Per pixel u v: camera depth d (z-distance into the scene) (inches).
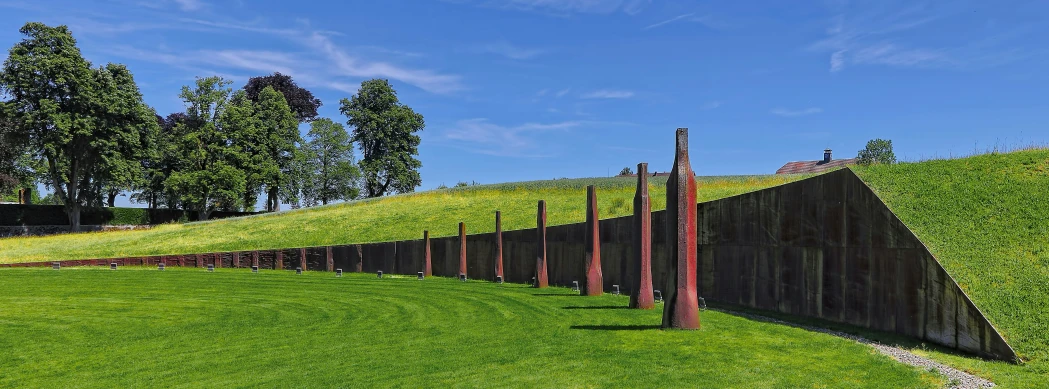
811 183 705.6
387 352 554.3
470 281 1255.5
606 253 1050.1
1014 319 510.3
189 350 591.5
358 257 1566.2
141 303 930.1
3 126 2445.9
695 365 468.4
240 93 3122.5
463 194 2292.1
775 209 767.7
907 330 570.6
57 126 2402.8
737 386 414.0
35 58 2438.5
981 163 791.7
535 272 1182.9
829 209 676.7
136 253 1862.7
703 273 910.4
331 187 3624.5
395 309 838.5
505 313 768.3
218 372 498.6
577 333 606.5
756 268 801.6
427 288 1098.7
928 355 503.2
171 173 2970.0
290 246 1788.9
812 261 701.3
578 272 1110.4
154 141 2842.0
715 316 703.7
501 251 1243.2
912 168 823.1
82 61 2549.2
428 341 602.9
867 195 621.6
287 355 555.8
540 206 1099.9
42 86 2469.2
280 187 3169.3
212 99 3004.4
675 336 576.1
